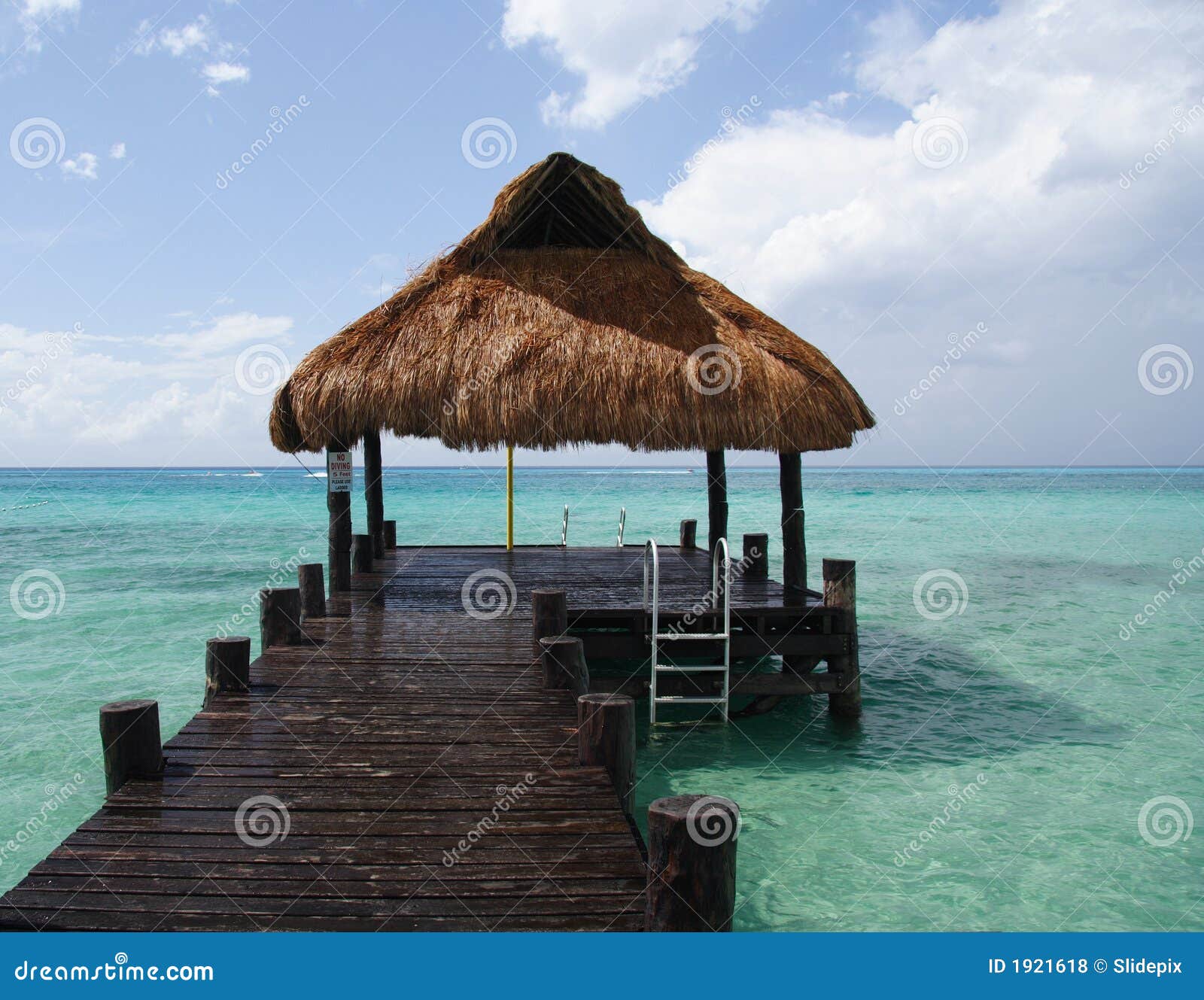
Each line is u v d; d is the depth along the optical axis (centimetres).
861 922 528
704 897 319
